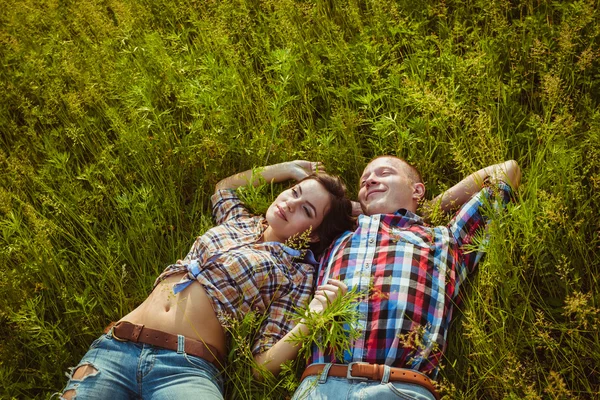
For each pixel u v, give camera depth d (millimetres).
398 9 4223
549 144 3299
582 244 3037
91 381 2785
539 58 3719
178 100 3998
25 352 3344
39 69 4336
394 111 3812
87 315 3238
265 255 3133
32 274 3463
